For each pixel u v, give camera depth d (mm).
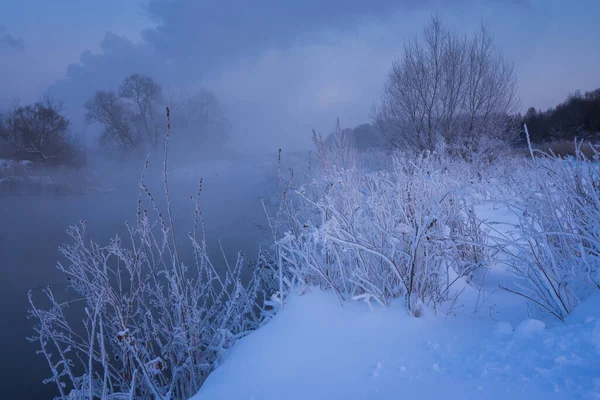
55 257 10852
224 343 3486
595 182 3061
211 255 9539
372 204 3697
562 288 2738
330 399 1954
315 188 5281
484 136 14227
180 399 3254
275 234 4707
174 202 21688
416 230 2965
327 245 3307
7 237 13391
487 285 3830
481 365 1953
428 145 15320
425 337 2512
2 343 6098
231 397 2176
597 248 2822
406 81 16141
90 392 2488
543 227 3059
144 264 7863
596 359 1702
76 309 7039
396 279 3277
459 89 15688
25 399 4797
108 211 18906
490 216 6246
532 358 1876
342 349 2502
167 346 3572
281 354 2570
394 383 1978
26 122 30000
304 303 3334
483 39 16141
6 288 8445
